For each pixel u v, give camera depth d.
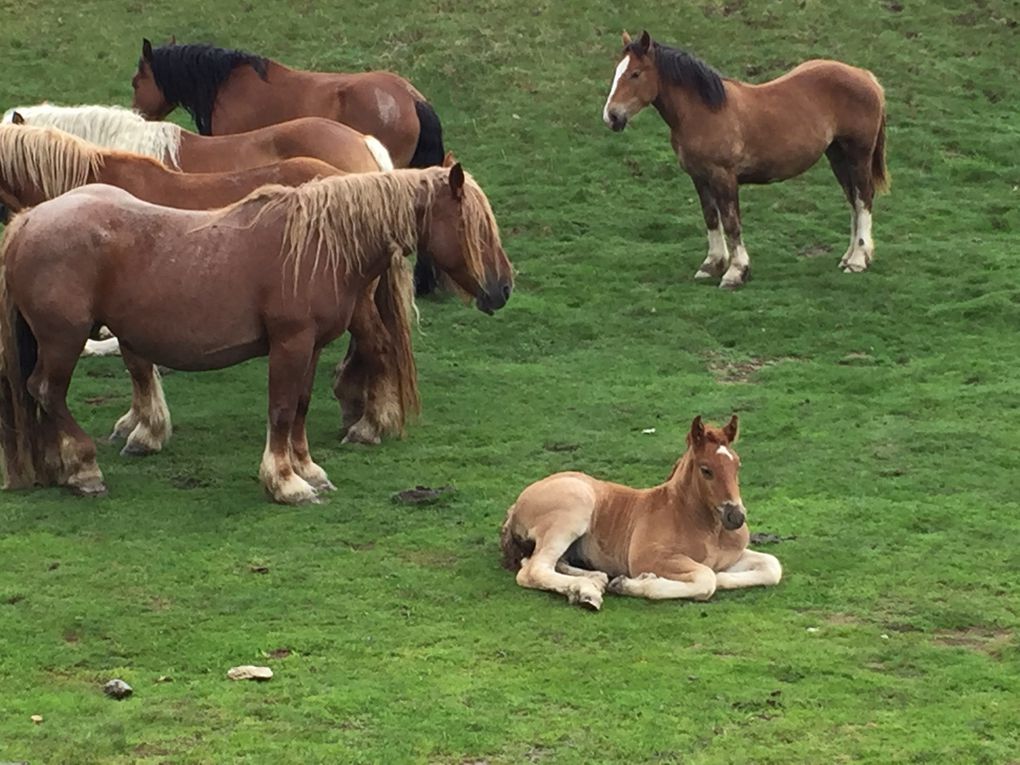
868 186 15.11
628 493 9.52
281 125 12.22
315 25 21.55
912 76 20.48
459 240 10.47
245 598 9.28
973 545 9.90
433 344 13.65
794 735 8.20
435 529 10.14
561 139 18.83
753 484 10.79
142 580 9.47
